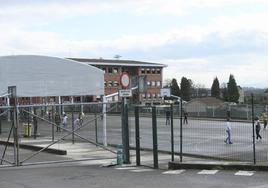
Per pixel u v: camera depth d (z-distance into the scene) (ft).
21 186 37.63
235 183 37.24
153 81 415.03
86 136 83.51
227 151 69.00
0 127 97.60
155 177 41.70
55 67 157.17
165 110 129.90
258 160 55.67
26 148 80.94
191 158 60.95
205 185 36.45
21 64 152.87
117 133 84.48
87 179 41.09
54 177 42.78
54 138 90.17
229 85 401.49
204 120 88.17
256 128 85.92
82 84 159.22
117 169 49.29
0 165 54.54
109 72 390.42
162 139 88.48
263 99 226.79
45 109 102.83
